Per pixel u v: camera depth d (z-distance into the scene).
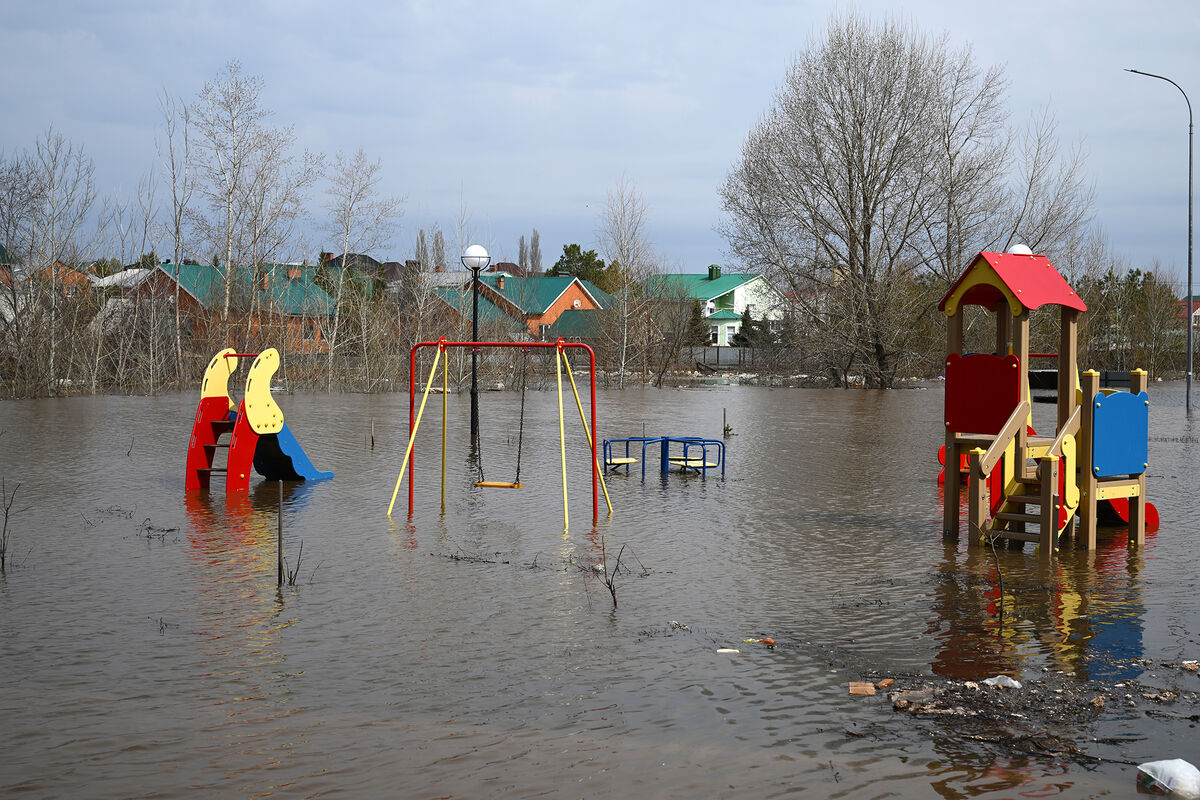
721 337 92.75
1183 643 6.58
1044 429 23.75
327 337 43.78
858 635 6.74
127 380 37.28
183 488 13.67
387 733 4.95
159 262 43.69
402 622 6.98
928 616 7.26
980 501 9.92
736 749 4.77
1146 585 8.30
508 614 7.21
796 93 45.47
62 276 37.88
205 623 6.94
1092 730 5.00
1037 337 48.53
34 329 34.72
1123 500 10.77
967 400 10.39
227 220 42.22
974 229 44.75
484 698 5.45
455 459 17.06
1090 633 6.82
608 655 6.24
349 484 14.05
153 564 8.86
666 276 63.97
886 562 9.21
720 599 7.73
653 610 7.37
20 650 6.30
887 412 30.39
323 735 4.93
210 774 4.47
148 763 4.59
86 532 10.41
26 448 18.48
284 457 14.09
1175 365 67.69
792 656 6.25
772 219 45.94
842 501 13.02
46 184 37.56
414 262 47.28
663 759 4.64
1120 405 10.01
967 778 4.45
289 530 10.55
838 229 46.00
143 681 5.72
